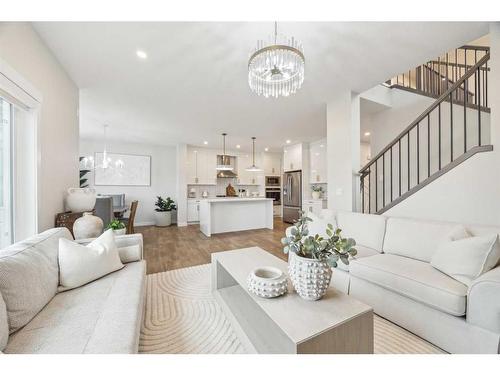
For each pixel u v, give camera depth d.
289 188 7.27
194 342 1.57
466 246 1.53
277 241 4.64
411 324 1.63
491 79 1.95
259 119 4.50
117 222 3.02
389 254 2.23
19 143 1.86
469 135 3.26
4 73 1.49
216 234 5.37
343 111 3.33
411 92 3.82
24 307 1.15
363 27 1.92
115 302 1.37
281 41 2.04
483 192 2.06
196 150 7.42
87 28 1.91
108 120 4.52
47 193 2.13
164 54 2.30
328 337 1.07
